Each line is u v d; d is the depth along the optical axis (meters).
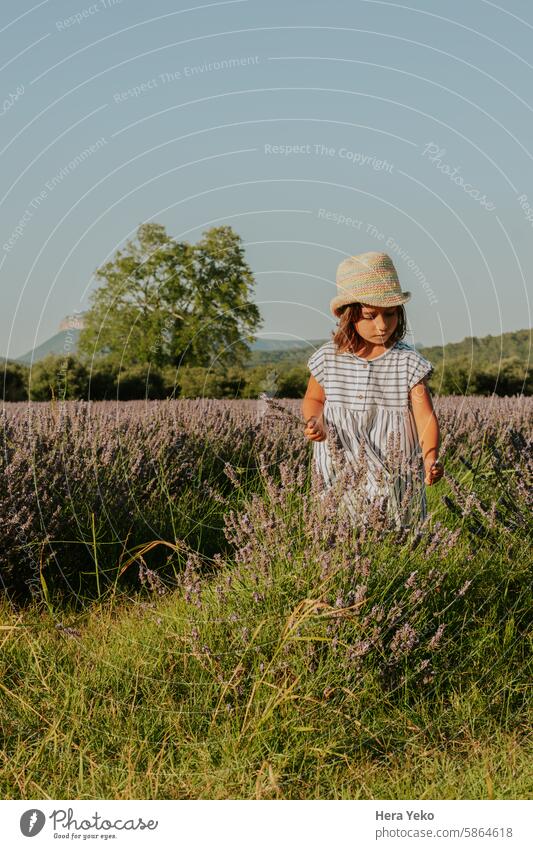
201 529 4.27
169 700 2.59
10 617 3.18
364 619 2.63
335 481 3.05
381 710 2.56
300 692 2.54
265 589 2.82
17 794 2.29
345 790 2.31
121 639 2.92
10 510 3.59
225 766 2.36
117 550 3.95
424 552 2.98
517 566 3.14
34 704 2.59
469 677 2.75
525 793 2.26
